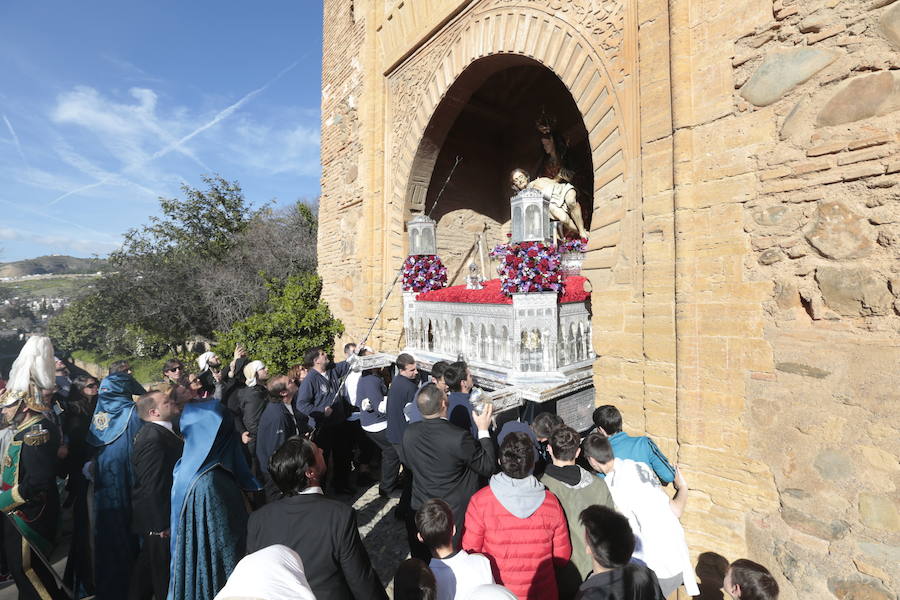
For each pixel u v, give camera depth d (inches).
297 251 630.5
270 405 153.7
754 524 108.0
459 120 331.3
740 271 112.2
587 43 157.6
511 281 164.1
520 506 84.9
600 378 148.5
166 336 580.7
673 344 124.9
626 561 70.6
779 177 106.0
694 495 117.6
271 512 76.8
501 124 345.7
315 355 191.6
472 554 82.8
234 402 187.3
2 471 118.7
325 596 71.7
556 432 102.3
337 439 198.8
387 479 189.3
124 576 123.7
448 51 232.8
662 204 128.6
